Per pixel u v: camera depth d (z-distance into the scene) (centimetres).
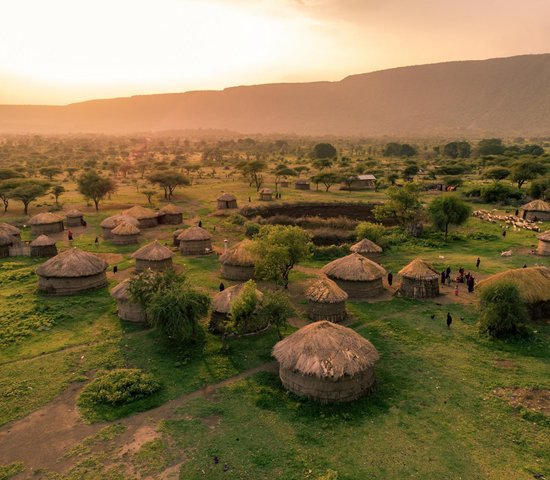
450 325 3603
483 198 9325
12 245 5753
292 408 2517
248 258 4750
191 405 2558
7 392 2675
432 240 6394
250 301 3256
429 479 1966
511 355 3084
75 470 2055
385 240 6103
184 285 3478
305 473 2011
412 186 7294
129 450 2184
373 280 4266
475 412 2453
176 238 6275
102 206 9262
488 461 2073
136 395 2625
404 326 3581
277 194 10394
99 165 18100
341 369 2520
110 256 5759
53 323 3641
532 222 7244
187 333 3177
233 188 11925
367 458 2100
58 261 4372
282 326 3588
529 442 2202
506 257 5503
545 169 10488
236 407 2533
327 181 11562
